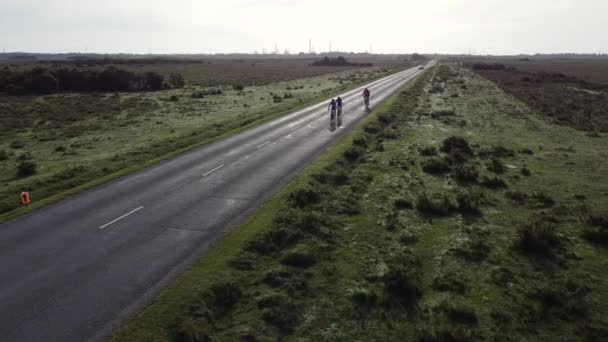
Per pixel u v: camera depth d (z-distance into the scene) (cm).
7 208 1664
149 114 4566
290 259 1197
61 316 929
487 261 1259
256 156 2434
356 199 1753
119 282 1070
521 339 902
